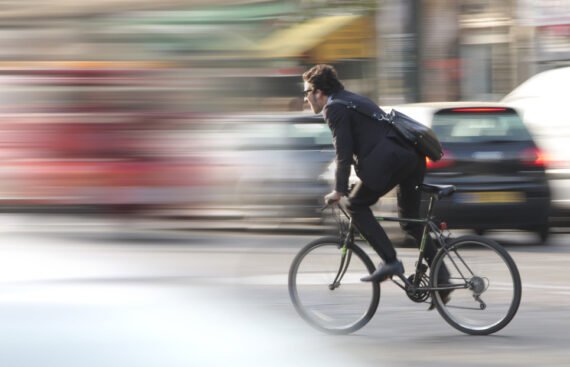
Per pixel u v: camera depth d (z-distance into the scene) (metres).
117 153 35.06
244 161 33.62
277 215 33.09
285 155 33.09
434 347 17.98
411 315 20.59
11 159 35.81
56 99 35.66
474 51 62.19
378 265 18.97
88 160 35.28
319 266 19.42
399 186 19.19
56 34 35.97
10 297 22.44
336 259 19.31
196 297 22.52
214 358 17.31
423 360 17.09
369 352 17.70
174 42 36.25
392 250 18.89
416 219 19.09
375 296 19.12
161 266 26.56
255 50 38.25
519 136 30.03
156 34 36.00
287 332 19.27
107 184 35.09
